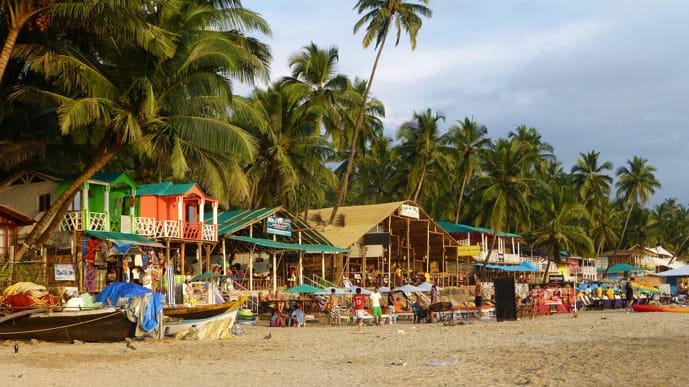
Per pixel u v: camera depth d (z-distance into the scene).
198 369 16.61
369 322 34.69
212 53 27.41
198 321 24.31
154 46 26.50
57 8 24.66
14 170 33.16
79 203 32.03
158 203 35.88
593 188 87.31
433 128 62.50
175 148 27.66
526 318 36.72
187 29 28.34
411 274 55.19
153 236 33.75
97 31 26.44
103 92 27.17
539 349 20.00
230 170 31.64
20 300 22.92
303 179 47.69
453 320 35.56
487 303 43.47
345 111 52.62
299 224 43.88
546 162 82.50
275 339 24.58
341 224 50.12
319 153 47.22
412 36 48.16
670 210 122.06
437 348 20.98
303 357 19.20
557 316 38.69
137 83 27.27
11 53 26.14
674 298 56.38
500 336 24.86
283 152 44.16
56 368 16.69
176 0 28.20
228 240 41.03
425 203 70.75
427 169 63.84
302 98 47.22
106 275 31.33
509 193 64.56
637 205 102.38
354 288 37.19
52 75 27.12
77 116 25.81
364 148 57.28
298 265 43.38
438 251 57.81
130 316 23.05
